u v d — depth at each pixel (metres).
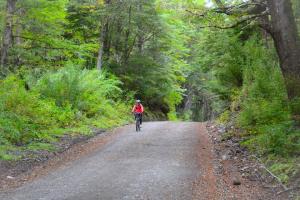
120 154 13.96
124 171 11.20
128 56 35.09
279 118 12.16
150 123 26.59
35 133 15.85
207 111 52.72
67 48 24.48
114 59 35.44
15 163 12.28
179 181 10.02
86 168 11.76
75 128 19.69
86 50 30.72
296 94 11.58
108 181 10.11
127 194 8.91
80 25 33.28
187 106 56.06
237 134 15.52
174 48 40.41
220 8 13.59
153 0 31.95
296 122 11.16
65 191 9.27
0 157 12.57
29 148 14.28
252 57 17.30
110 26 34.16
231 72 20.33
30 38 22.59
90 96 24.23
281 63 12.08
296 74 11.75
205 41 23.39
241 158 12.02
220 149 14.13
